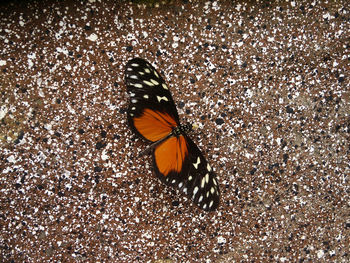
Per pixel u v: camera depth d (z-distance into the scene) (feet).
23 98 0.70
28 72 0.70
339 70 0.72
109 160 0.71
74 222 0.71
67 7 0.70
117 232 0.71
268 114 0.72
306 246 0.73
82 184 0.71
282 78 0.72
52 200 0.70
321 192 0.73
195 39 0.71
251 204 0.72
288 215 0.73
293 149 0.72
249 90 0.72
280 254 0.73
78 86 0.70
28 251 0.70
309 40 0.72
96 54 0.70
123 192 0.71
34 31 0.70
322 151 0.73
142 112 0.64
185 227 0.72
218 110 0.71
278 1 0.71
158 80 0.63
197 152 0.64
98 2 0.70
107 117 0.71
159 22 0.71
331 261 0.73
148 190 0.71
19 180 0.70
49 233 0.71
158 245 0.71
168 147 0.65
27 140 0.70
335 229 0.73
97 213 0.71
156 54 0.71
